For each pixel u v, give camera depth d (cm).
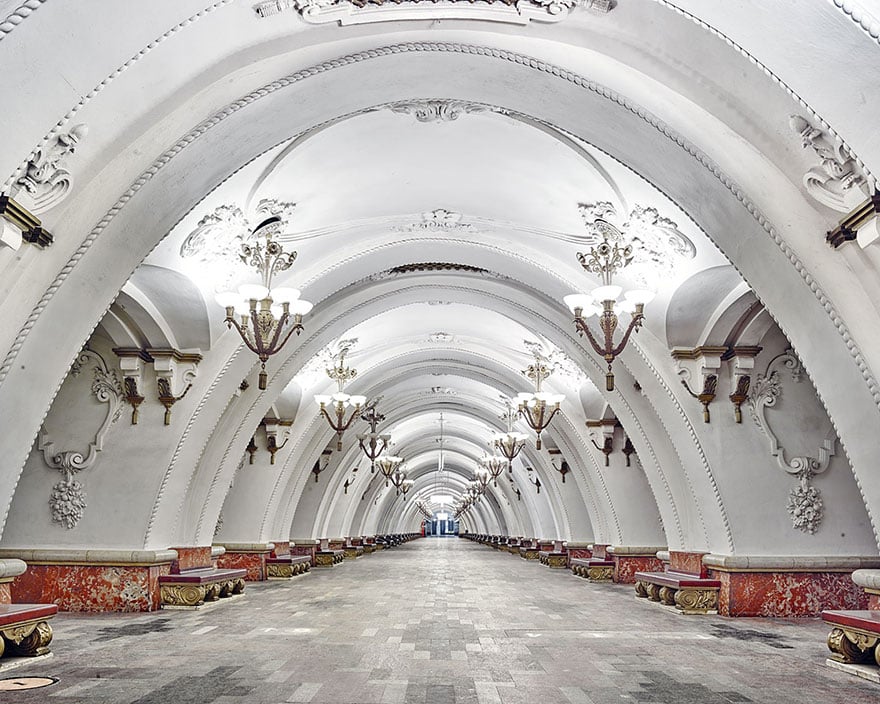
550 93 567
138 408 901
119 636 671
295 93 545
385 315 1430
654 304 866
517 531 3136
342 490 2262
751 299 798
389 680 484
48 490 895
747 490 877
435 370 1784
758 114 470
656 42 466
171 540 945
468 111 689
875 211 432
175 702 418
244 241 784
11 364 499
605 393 1150
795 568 849
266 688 456
